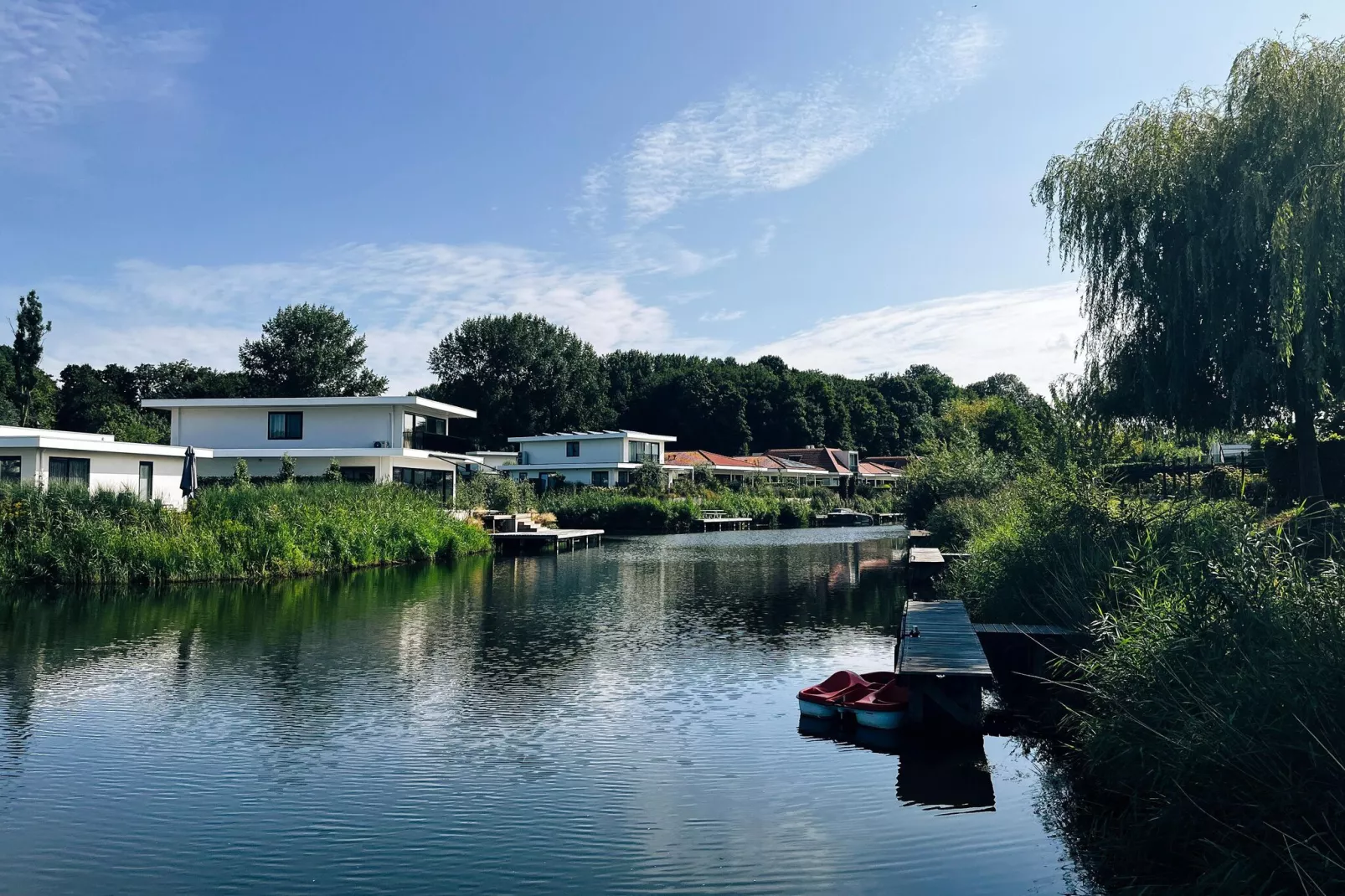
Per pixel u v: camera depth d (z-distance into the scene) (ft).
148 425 210.79
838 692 34.65
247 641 48.85
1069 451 50.24
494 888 20.30
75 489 77.82
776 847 22.39
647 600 66.44
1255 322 49.01
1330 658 18.70
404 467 131.34
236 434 128.98
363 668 42.37
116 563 70.38
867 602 65.82
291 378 243.60
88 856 21.95
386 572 84.33
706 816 24.36
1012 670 38.99
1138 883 20.02
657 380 303.07
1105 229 55.67
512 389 263.49
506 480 150.61
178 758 29.12
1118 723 24.45
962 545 80.59
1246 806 18.53
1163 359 53.52
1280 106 44.50
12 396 196.03
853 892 20.04
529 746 30.48
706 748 30.30
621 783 26.91
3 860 21.72
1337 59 42.57
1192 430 56.29
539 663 43.57
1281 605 21.79
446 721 33.42
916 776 27.48
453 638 50.24
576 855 21.95
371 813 24.54
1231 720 19.16
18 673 40.98
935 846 22.40
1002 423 153.79
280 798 25.67
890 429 339.16
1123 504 44.52
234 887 20.38
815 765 28.55
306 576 79.15
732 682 39.60
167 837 23.06
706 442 291.38
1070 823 23.68
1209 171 48.88
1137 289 53.78
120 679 39.91
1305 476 50.44
